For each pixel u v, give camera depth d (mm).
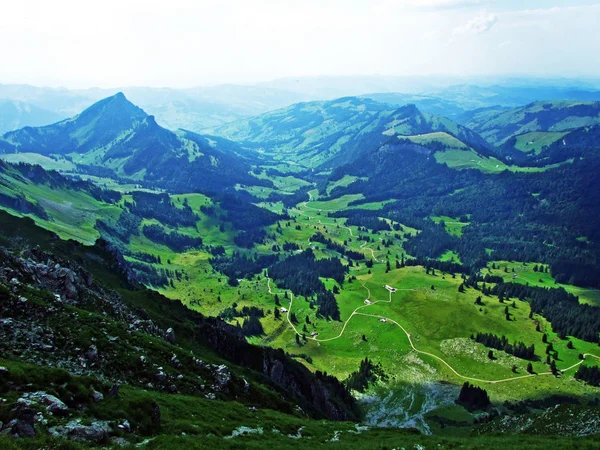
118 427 44812
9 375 43531
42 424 38094
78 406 45219
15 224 148125
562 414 100500
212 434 55094
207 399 73562
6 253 85375
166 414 56438
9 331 61281
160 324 121812
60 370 48156
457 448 65625
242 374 117688
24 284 76938
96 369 63906
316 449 58625
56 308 72938
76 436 38812
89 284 110062
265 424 69312
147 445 42938
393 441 70562
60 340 65688
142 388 65812
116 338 74562
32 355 58500
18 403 38000
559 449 61594
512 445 66000
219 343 136375
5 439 33406
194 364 85625
